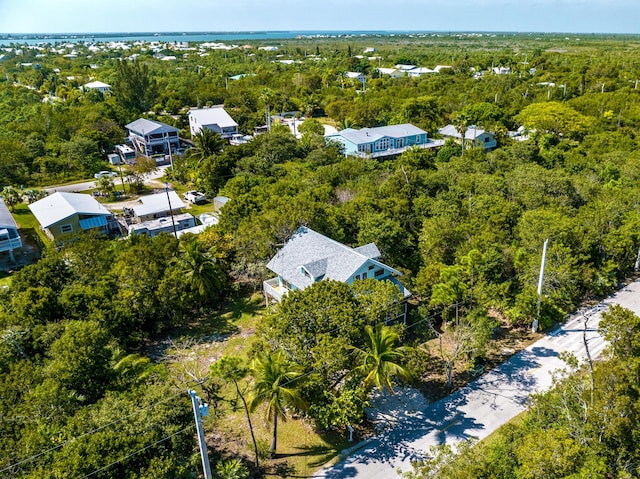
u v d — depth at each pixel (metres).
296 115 121.44
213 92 128.25
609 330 24.33
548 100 107.00
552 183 50.62
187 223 58.94
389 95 117.25
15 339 28.70
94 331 27.14
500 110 98.31
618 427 19.78
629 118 87.75
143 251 37.28
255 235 41.69
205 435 27.30
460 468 18.86
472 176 56.25
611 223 43.75
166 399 23.34
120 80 117.56
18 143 79.69
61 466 19.42
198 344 36.12
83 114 97.38
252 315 39.84
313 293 29.20
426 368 32.69
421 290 36.09
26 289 34.62
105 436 20.80
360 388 25.55
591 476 17.62
